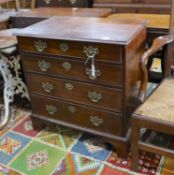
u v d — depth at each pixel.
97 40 1.28
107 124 1.50
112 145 1.58
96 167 1.50
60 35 1.39
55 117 1.70
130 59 1.34
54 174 1.48
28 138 1.77
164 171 1.44
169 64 1.51
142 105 1.31
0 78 2.30
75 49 1.37
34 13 2.14
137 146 1.37
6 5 2.84
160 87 1.43
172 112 1.24
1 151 1.67
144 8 2.41
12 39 1.73
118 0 2.49
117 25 1.51
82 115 1.57
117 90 1.37
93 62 1.36
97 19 1.69
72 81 1.49
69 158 1.58
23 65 1.62
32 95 1.71
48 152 1.64
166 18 1.76
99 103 1.46
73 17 1.79
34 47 1.50
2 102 2.22
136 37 1.37
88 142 1.70
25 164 1.56
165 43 1.42
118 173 1.45
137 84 1.55
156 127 1.23
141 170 1.46
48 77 1.56
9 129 1.88
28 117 2.01
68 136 1.76
